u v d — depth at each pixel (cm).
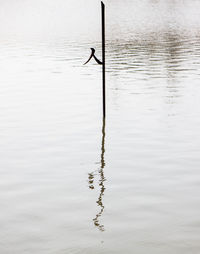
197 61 2670
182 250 628
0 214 770
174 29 4759
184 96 1742
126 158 1070
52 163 1045
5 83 2116
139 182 915
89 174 968
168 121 1394
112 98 1753
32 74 2345
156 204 802
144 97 1748
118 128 1337
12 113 1558
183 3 9150
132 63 2667
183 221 727
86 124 1392
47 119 1467
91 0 10531
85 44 3678
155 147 1148
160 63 2641
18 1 10669
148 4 8962
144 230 695
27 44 3697
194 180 920
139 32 4541
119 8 8025
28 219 747
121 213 764
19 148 1164
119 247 640
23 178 949
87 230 699
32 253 628
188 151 1109
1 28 5138
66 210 782
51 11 7719
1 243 662
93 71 2414
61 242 659
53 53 3153
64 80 2169
